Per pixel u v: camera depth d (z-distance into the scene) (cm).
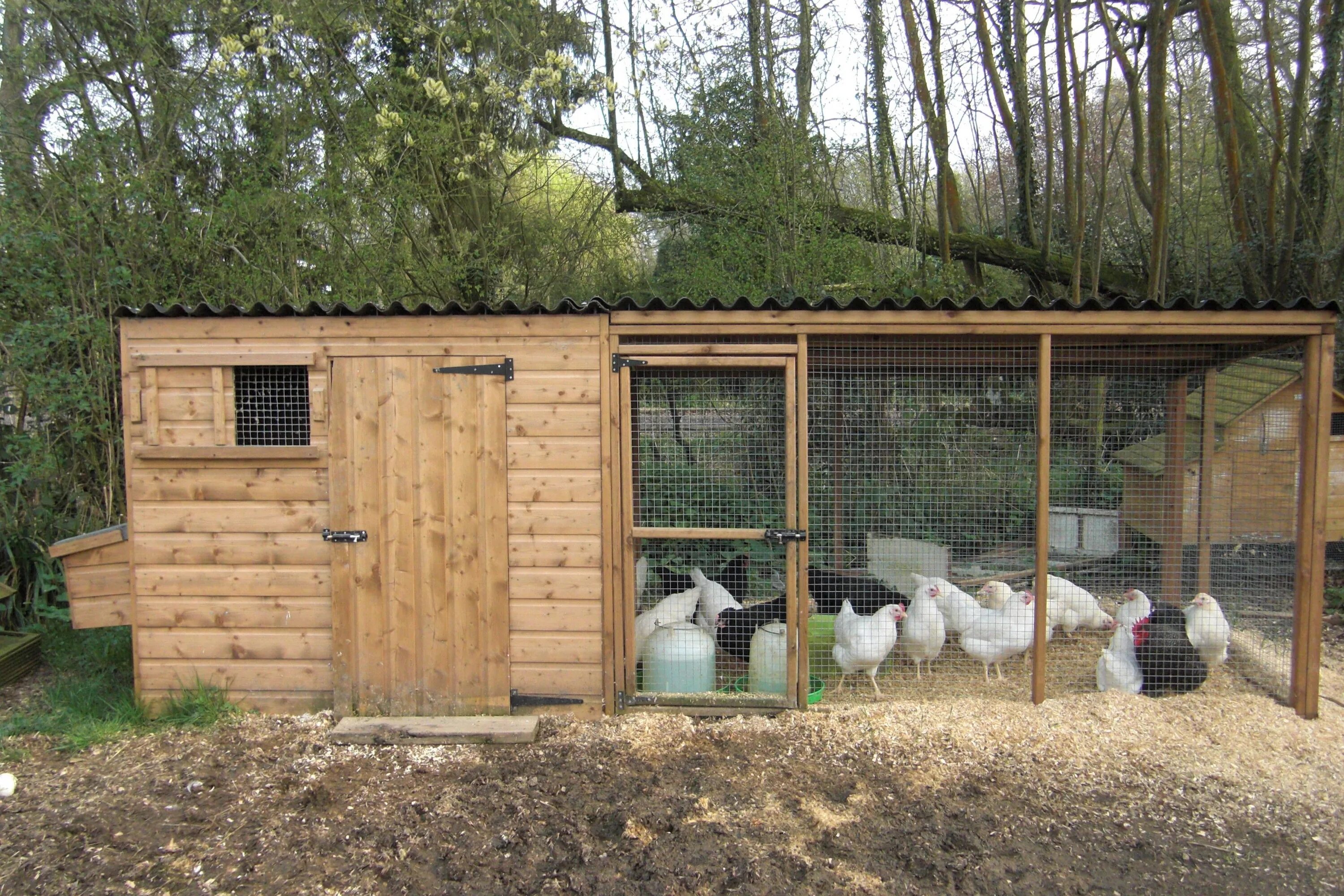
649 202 1024
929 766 412
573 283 1045
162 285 720
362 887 316
